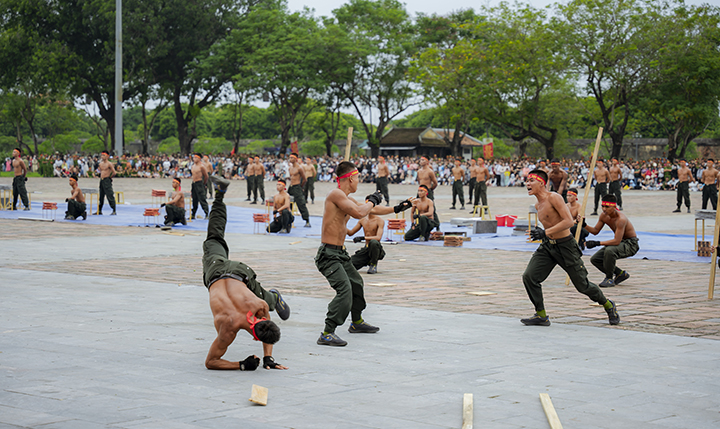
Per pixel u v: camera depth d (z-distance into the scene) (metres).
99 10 60.66
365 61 65.88
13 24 64.94
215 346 5.41
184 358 5.78
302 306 8.44
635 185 47.31
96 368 5.39
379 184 27.59
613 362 5.87
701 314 8.26
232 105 73.12
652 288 10.33
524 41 56.44
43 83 64.38
